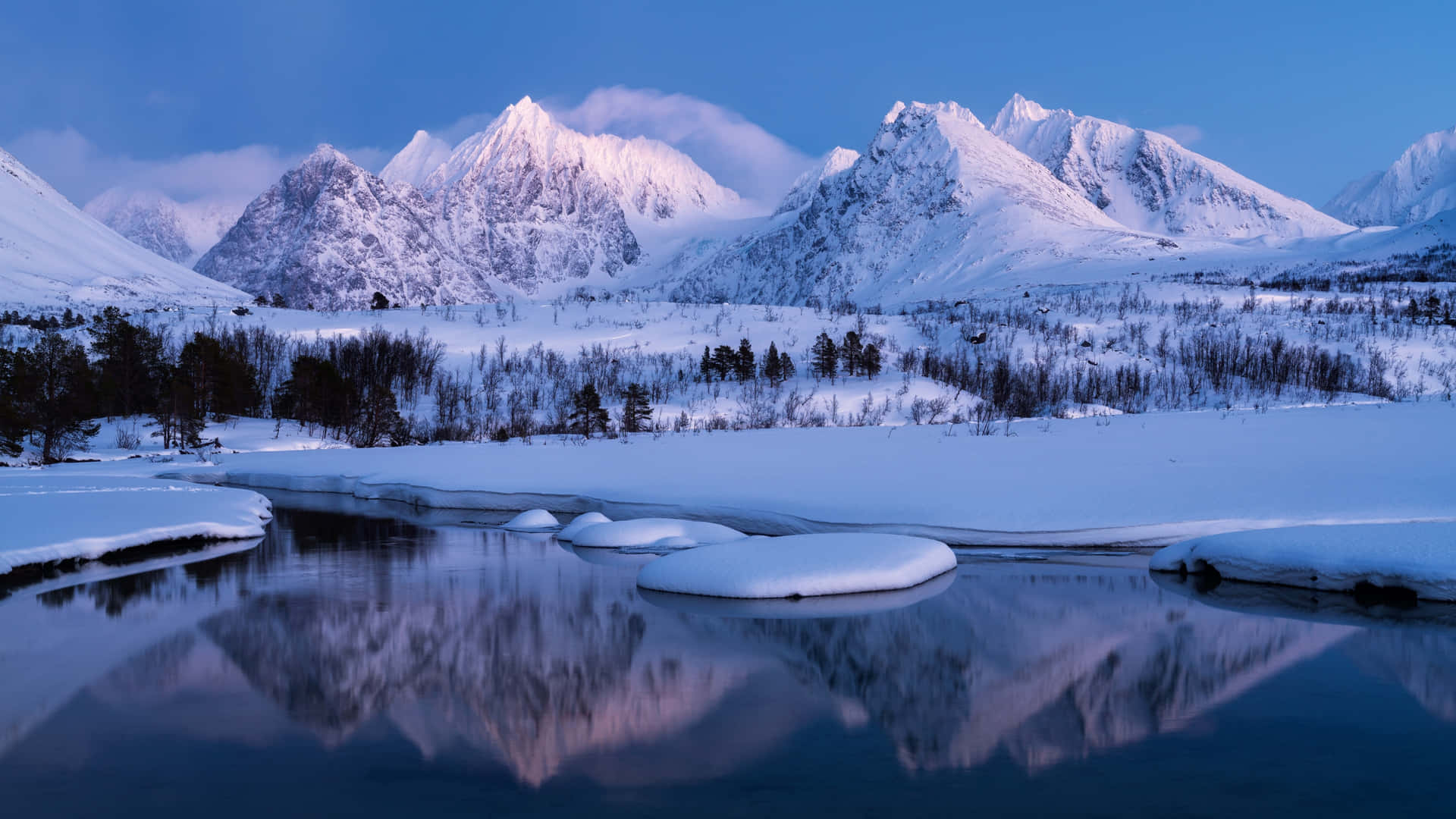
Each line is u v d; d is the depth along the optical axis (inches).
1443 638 570.3
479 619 637.3
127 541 890.7
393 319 5270.7
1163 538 856.9
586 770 385.1
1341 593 683.4
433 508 1283.2
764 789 364.5
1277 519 835.4
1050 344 4699.8
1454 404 1439.5
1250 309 5723.4
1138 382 3981.3
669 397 3577.8
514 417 3132.4
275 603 691.4
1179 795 357.1
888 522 915.4
